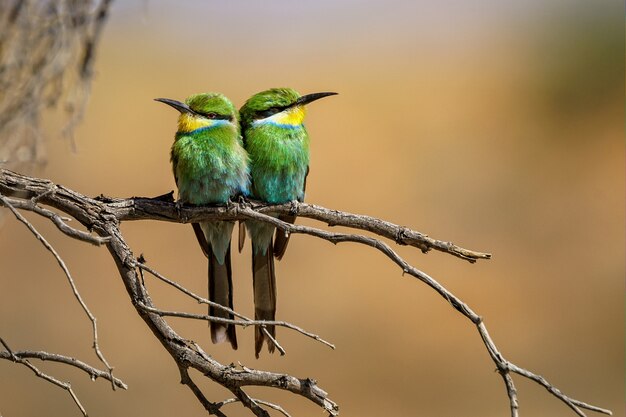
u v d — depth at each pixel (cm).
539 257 1780
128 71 2080
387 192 1867
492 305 1631
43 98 803
